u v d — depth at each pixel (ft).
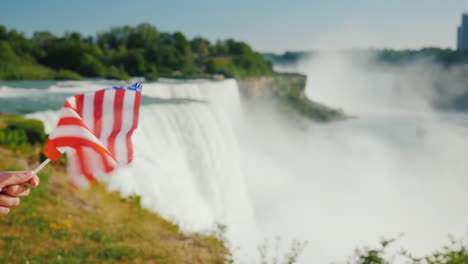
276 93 472.03
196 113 108.17
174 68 415.23
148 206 65.36
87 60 325.01
